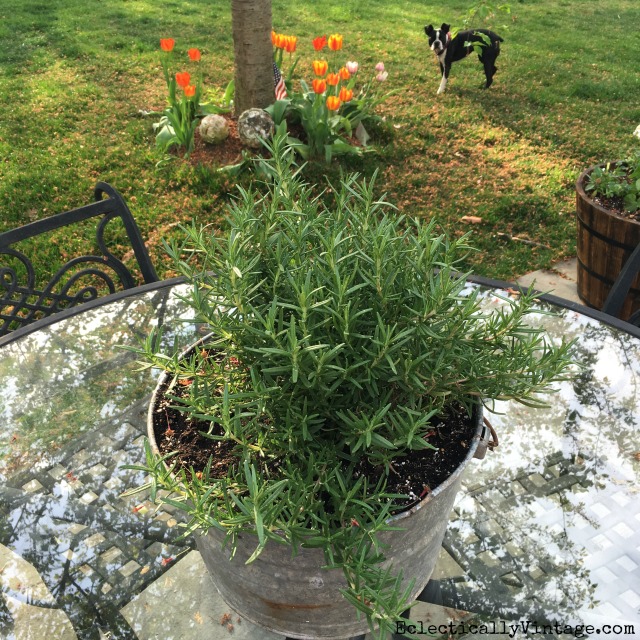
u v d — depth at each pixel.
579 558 1.20
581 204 3.04
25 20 7.52
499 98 5.96
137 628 1.16
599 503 1.28
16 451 1.38
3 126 4.93
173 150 4.60
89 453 1.38
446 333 0.81
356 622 0.93
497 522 1.26
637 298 2.99
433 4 9.39
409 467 0.88
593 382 1.50
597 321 1.63
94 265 3.37
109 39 7.01
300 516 0.73
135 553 1.25
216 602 1.21
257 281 0.84
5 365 1.54
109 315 1.65
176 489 0.73
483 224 3.89
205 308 0.80
